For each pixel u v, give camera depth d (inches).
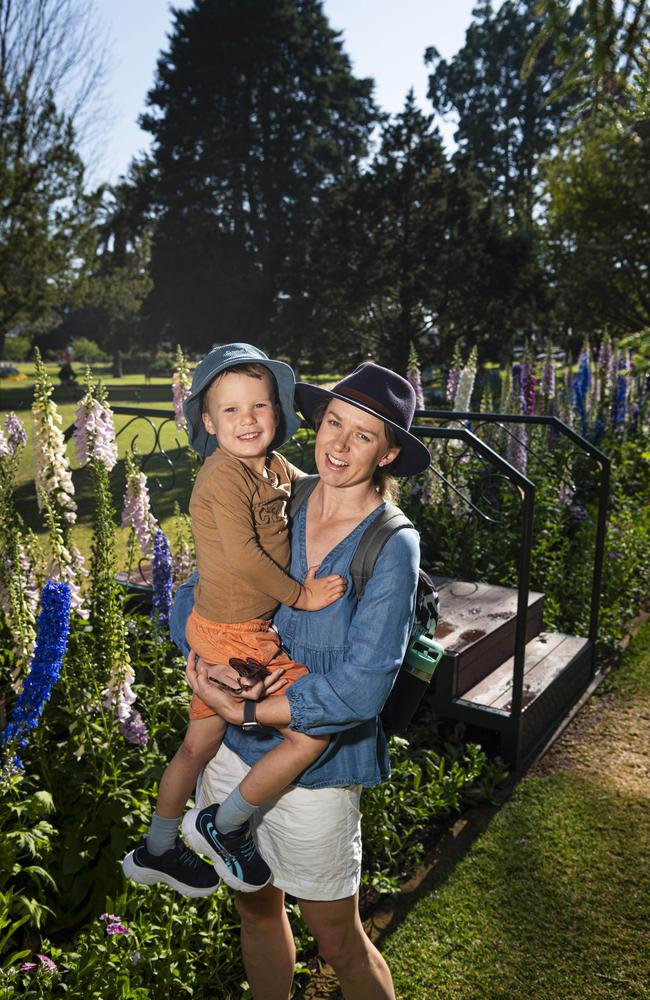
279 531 71.2
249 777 68.2
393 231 975.6
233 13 1445.6
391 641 64.8
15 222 912.3
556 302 979.3
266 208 1535.4
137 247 1921.8
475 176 1026.1
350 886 74.8
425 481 237.1
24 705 94.5
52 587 93.2
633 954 103.8
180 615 79.7
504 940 106.0
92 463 137.0
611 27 159.3
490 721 149.6
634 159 741.9
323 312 1050.1
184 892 78.4
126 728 118.2
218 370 67.0
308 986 96.3
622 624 229.1
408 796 129.4
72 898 101.1
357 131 1631.4
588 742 162.7
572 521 257.6
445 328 985.5
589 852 125.3
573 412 336.5
